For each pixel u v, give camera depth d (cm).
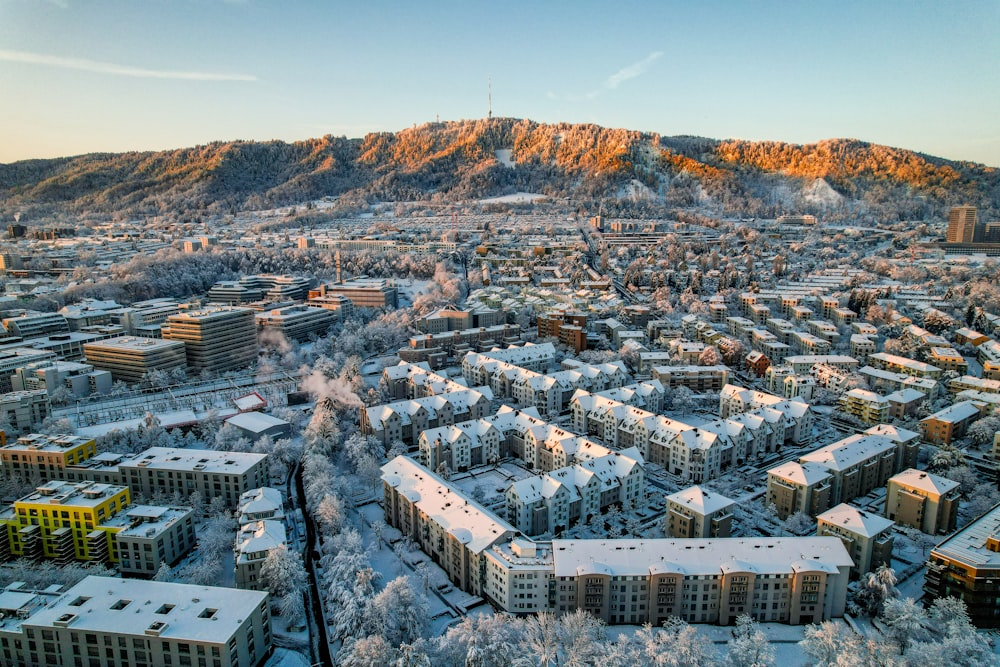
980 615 18700
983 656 16275
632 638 18288
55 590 18675
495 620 17312
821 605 18862
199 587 18400
